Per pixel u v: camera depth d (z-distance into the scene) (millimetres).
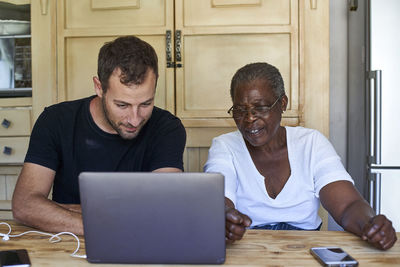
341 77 2670
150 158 1525
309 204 1473
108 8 2258
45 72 2307
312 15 2188
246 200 1502
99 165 1512
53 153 1479
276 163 1513
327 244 1047
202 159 2262
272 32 2186
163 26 2234
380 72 2055
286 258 948
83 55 2283
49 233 1187
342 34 2658
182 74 2232
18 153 2348
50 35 2295
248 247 1024
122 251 910
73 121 1513
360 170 2262
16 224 1303
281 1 2186
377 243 1001
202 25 2225
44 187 1434
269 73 1430
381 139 2066
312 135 1538
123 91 1224
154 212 894
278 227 1478
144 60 1224
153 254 907
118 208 897
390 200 2072
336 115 2680
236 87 1439
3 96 2379
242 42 2213
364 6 2170
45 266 915
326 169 1434
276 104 1436
